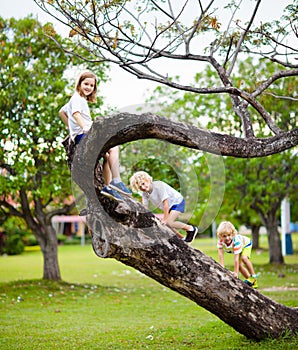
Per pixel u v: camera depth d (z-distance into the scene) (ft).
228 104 60.75
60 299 42.45
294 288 45.24
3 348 24.40
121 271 67.56
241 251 25.29
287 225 89.15
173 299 42.24
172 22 20.84
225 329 26.17
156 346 23.67
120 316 34.32
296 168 61.77
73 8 19.99
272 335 21.25
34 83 46.85
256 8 20.76
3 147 44.57
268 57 22.58
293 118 59.21
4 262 87.45
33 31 47.75
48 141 45.70
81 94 19.77
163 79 20.48
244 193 65.51
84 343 25.16
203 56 22.00
